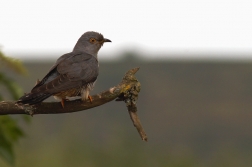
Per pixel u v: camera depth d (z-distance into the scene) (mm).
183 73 42062
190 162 15719
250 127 32875
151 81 40844
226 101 36938
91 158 15398
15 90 6102
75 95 7445
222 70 42125
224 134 30938
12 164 5707
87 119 28578
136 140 16141
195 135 30969
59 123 23141
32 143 17016
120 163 15398
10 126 6055
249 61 44156
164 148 16344
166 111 35125
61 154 15156
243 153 17828
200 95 38031
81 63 7668
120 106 30438
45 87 6543
